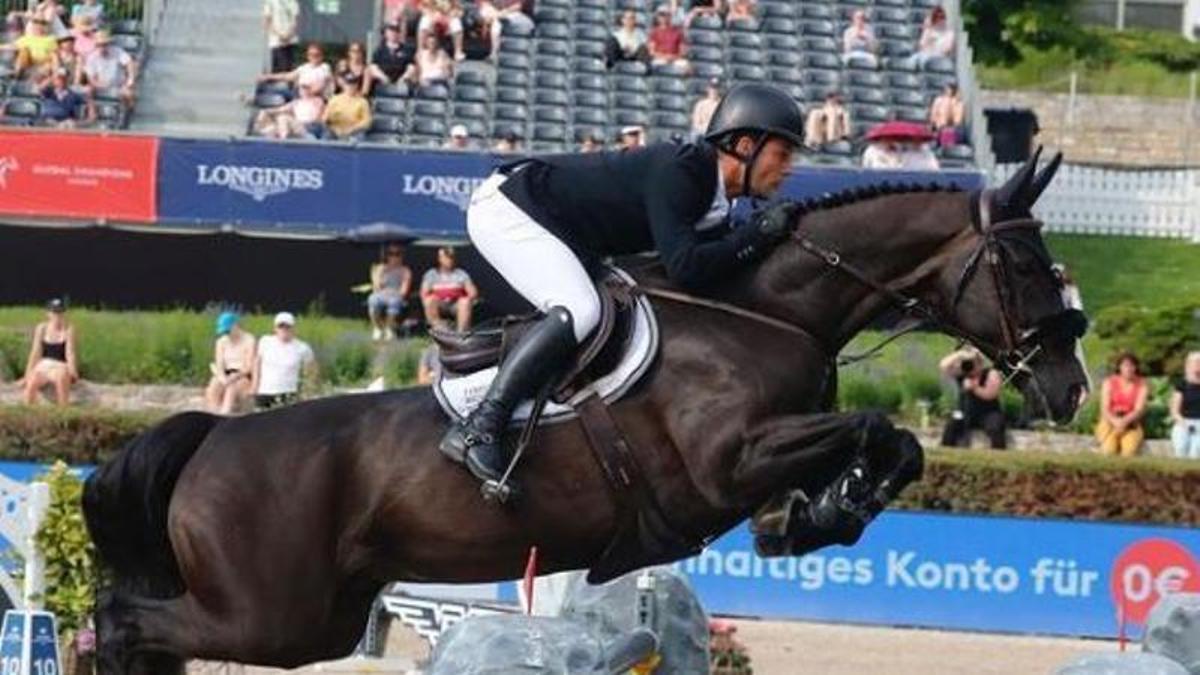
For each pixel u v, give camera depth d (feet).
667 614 32.14
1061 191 109.29
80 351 78.84
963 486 59.62
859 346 81.46
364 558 30.83
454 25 99.71
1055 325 30.17
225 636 31.07
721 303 30.19
